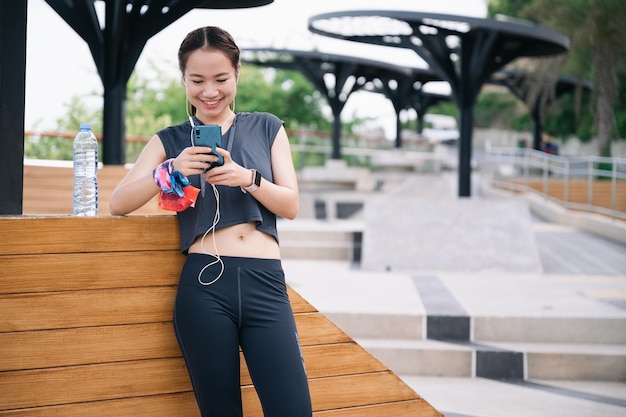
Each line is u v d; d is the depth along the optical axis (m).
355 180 21.06
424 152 29.78
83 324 2.76
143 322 2.84
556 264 9.79
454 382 5.74
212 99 2.54
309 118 32.16
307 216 18.36
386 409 3.23
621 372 5.82
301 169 23.53
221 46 2.52
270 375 2.46
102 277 2.78
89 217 2.76
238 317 2.49
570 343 6.23
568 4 27.66
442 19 11.51
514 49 12.60
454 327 6.31
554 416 4.82
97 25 8.40
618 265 9.76
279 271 2.58
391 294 7.39
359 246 10.72
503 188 19.19
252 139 2.64
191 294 2.50
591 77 30.73
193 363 2.48
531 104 26.91
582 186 17.58
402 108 26.84
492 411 4.92
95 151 3.22
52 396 2.74
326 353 3.14
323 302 6.84
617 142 32.22
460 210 9.98
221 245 2.53
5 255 2.67
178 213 2.68
